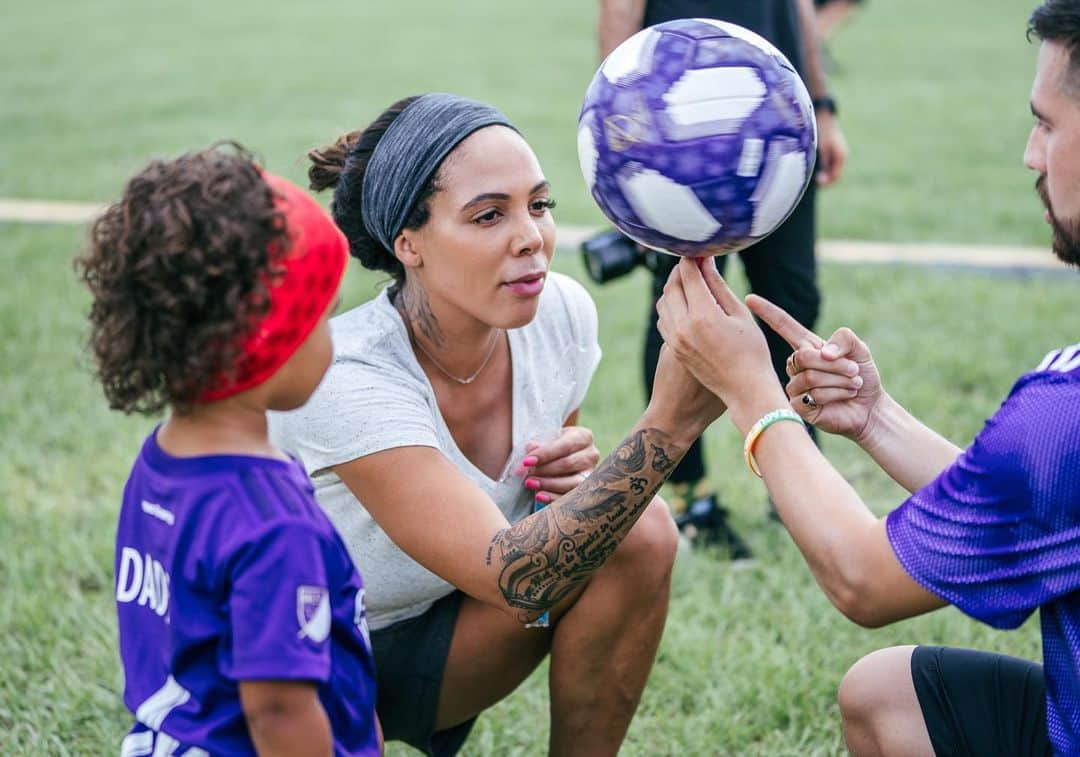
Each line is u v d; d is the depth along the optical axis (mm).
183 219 1726
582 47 14914
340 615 1877
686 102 1943
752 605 3518
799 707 3018
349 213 2398
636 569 2414
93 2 20203
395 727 2580
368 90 12086
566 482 2469
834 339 2229
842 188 8344
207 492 1792
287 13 18812
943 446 2232
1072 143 1760
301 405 1921
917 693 2152
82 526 3934
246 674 1727
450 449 2406
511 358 2502
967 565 1764
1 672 3090
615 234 3805
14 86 12516
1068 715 1807
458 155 2201
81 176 8578
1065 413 1699
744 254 3938
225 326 1746
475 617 2475
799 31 3936
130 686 1924
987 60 13766
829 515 1896
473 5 19625
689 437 2146
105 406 4812
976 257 6660
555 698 2549
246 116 10812
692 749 2879
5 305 5867
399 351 2369
